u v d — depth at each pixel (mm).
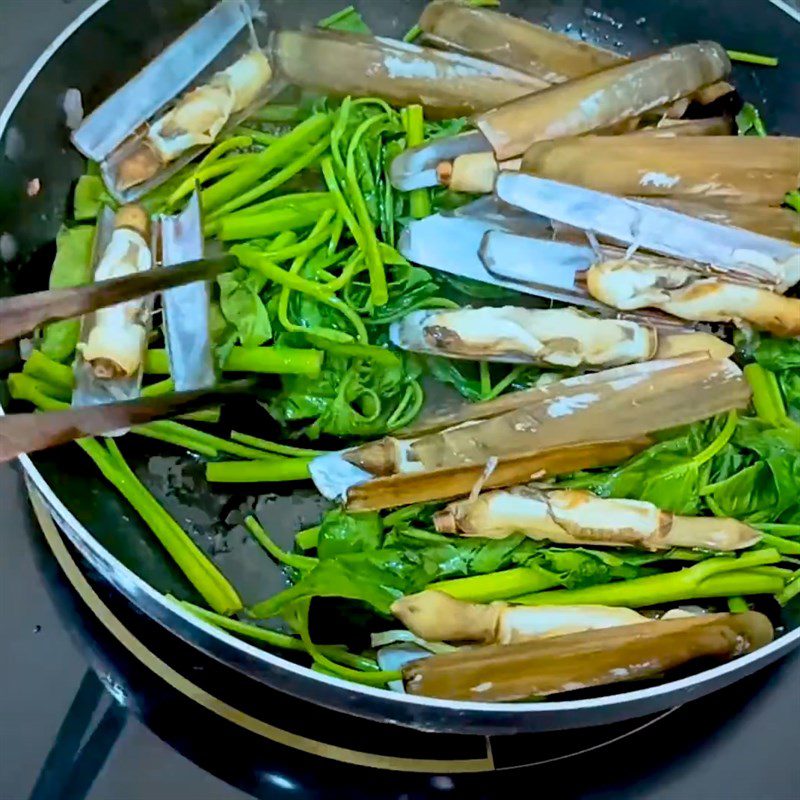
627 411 614
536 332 622
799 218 646
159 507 605
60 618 596
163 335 626
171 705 586
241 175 652
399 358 631
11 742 576
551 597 596
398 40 702
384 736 587
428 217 646
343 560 592
